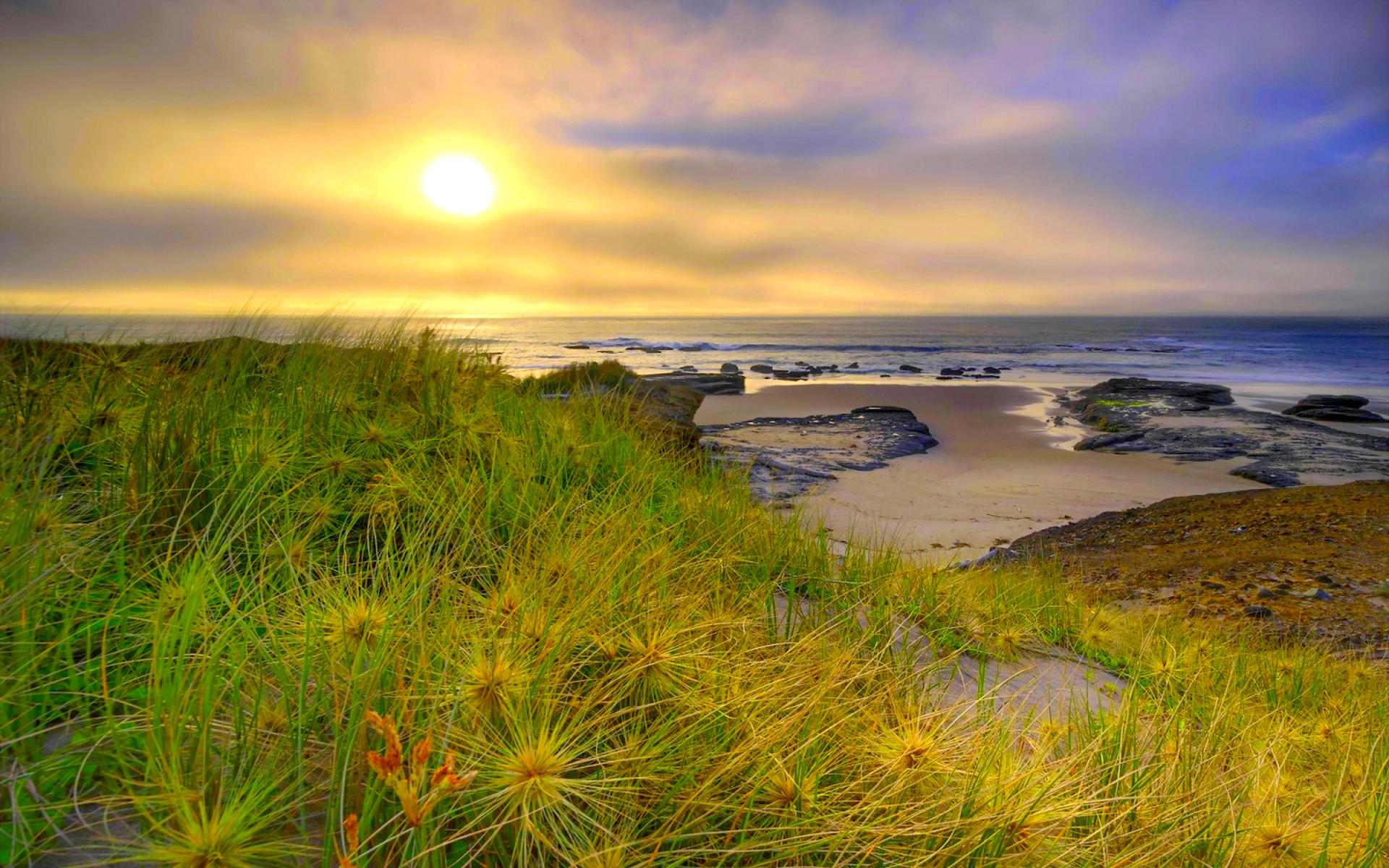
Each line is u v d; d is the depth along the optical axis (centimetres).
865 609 392
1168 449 2522
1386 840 234
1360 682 552
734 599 346
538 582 251
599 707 219
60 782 155
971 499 1773
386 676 193
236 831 132
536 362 5653
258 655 198
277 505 291
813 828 184
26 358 323
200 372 371
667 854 168
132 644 207
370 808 151
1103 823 209
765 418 3195
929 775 207
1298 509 1388
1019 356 8506
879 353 9038
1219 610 880
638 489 449
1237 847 221
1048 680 391
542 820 169
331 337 484
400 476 343
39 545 205
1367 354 8519
